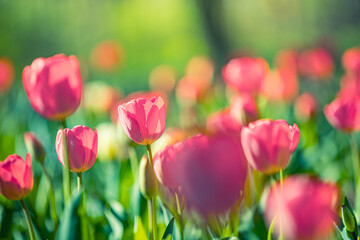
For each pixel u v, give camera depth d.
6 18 11.28
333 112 1.32
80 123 2.25
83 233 1.08
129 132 1.13
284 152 1.08
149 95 2.02
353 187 1.60
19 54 11.37
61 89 1.19
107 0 13.73
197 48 14.05
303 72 2.67
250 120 1.27
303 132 1.76
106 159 1.48
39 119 2.16
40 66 1.19
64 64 1.19
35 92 1.19
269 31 16.17
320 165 1.66
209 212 0.92
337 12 12.42
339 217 1.11
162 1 16.44
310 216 0.92
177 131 1.35
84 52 12.51
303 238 0.92
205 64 3.22
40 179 1.49
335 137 1.82
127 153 1.40
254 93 1.66
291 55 2.72
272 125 1.07
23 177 1.14
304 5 13.75
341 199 1.26
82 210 1.08
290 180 0.94
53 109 1.20
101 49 3.61
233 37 10.62
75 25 13.10
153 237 1.13
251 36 15.48
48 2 12.09
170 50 14.73
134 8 15.17
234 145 0.91
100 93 2.23
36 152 1.23
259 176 1.23
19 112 2.39
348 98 1.31
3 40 11.20
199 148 0.91
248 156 1.09
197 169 0.91
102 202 1.32
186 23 16.20
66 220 1.05
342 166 1.62
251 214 1.19
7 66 2.67
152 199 1.12
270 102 2.11
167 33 16.23
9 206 1.28
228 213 1.06
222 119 1.28
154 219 1.12
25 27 11.61
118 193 1.36
